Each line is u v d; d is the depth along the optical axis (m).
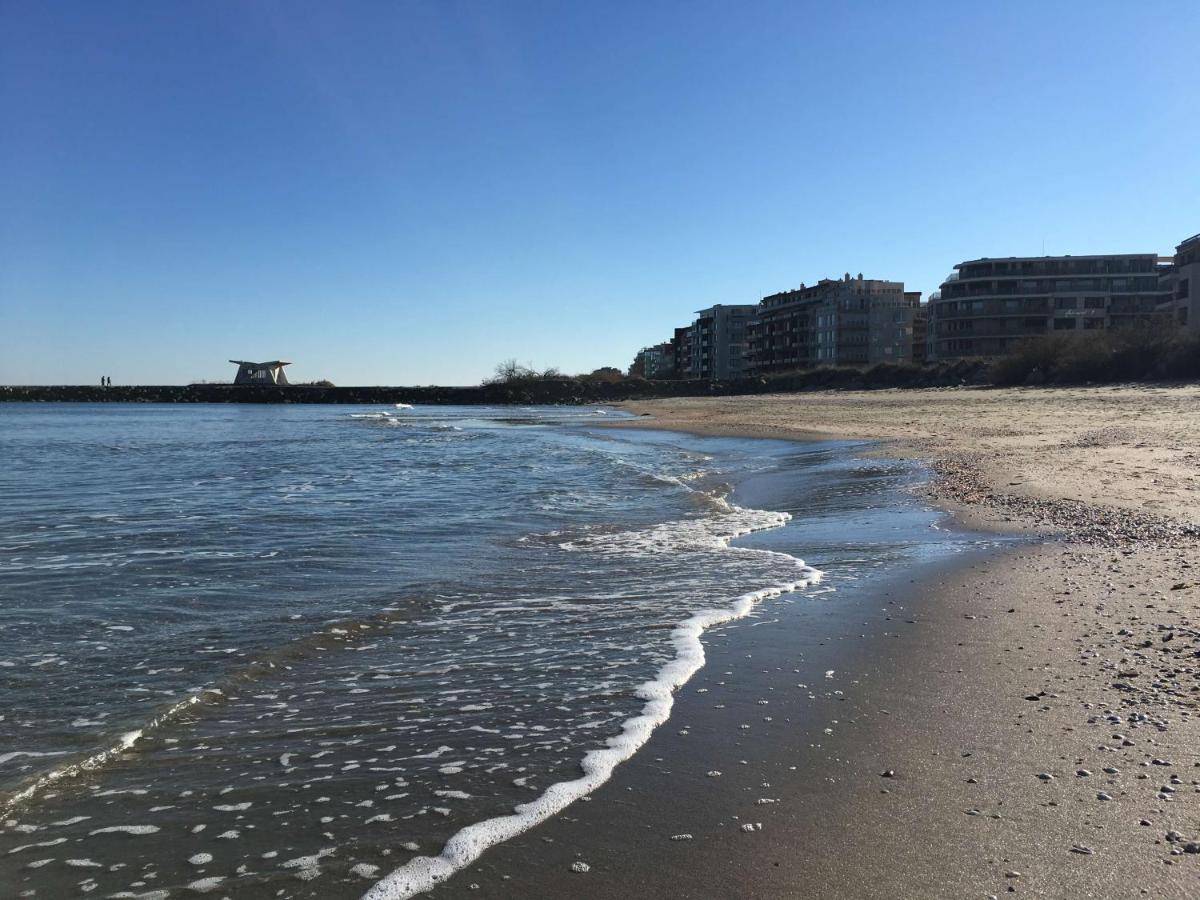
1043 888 3.19
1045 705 5.05
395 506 16.16
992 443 24.91
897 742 4.64
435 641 7.09
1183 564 8.67
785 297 138.75
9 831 3.95
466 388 139.25
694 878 3.37
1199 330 56.16
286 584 9.39
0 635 7.39
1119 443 22.41
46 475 23.81
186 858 3.68
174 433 50.19
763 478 20.06
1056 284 100.56
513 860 3.55
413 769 4.55
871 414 45.97
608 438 39.16
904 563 9.71
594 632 7.24
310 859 3.64
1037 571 8.81
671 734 4.90
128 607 8.39
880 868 3.39
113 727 5.25
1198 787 3.92
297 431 52.19
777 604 8.08
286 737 5.05
